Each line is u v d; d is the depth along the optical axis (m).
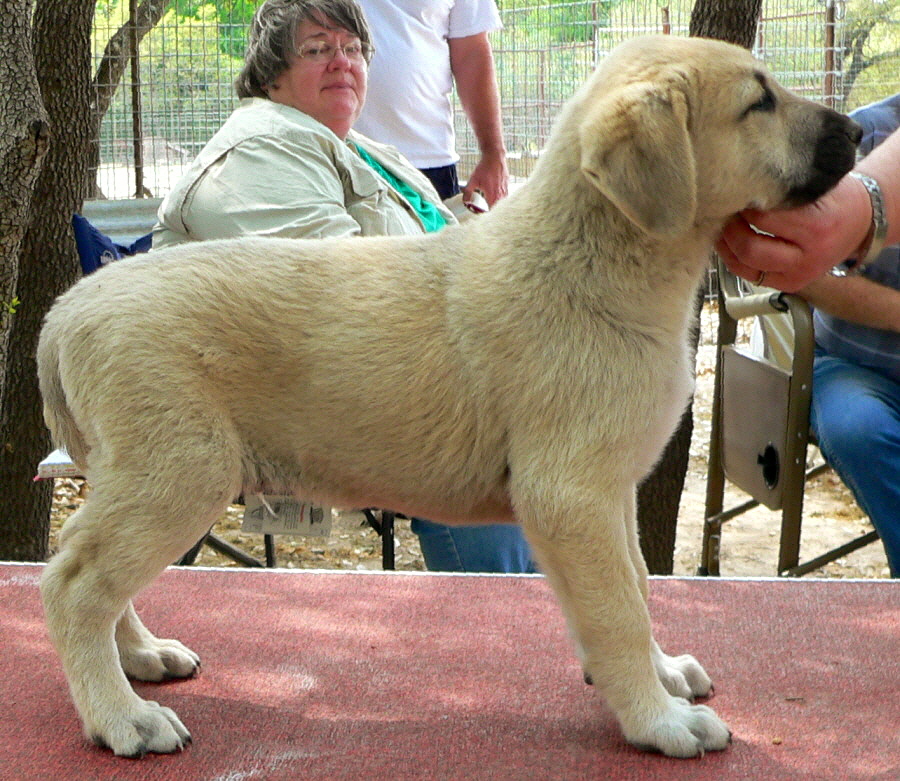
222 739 2.51
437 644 2.96
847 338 4.23
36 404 5.41
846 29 10.38
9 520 5.48
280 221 3.54
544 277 2.45
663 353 2.45
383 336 2.51
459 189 5.93
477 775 2.36
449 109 5.64
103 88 8.88
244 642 2.97
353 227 3.61
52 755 2.44
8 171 4.33
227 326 2.48
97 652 2.47
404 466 2.56
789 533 4.29
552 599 3.25
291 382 2.51
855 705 2.62
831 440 4.02
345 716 2.60
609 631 2.39
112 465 2.44
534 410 2.41
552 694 2.70
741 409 4.66
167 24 9.09
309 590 3.33
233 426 2.52
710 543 5.16
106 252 4.69
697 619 3.10
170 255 2.59
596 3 10.56
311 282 2.55
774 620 3.09
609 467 2.39
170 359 2.44
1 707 2.64
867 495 3.98
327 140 3.73
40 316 5.39
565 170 2.48
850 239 2.66
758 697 2.67
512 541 4.03
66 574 2.47
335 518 7.02
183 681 2.77
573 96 2.60
